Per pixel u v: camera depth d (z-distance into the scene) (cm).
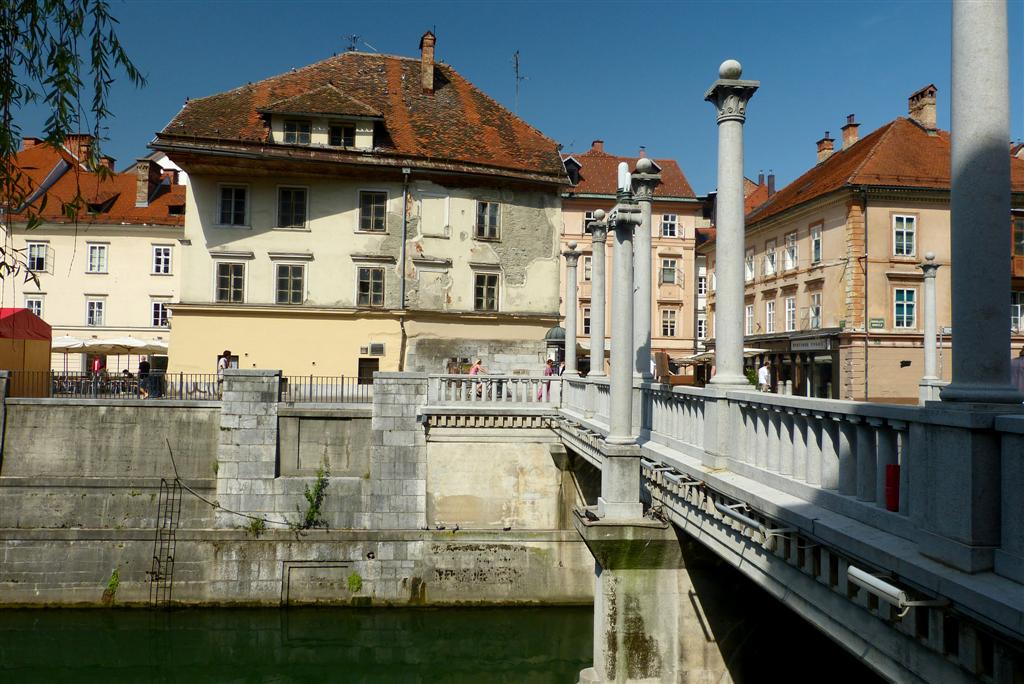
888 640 504
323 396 2638
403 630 1883
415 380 2028
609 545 1009
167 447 2038
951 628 443
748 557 734
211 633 1869
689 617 1031
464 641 1836
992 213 444
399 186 2858
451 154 2948
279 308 2764
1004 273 445
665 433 1085
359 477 2019
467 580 1988
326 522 2003
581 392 1681
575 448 1661
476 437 2019
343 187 2830
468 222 2936
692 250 5106
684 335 5066
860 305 3294
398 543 1989
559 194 3092
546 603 1986
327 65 3316
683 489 891
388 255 2842
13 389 2186
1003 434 420
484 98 3441
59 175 4431
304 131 2783
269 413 2017
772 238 4162
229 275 2764
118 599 1956
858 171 3350
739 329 830
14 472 2019
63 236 4200
